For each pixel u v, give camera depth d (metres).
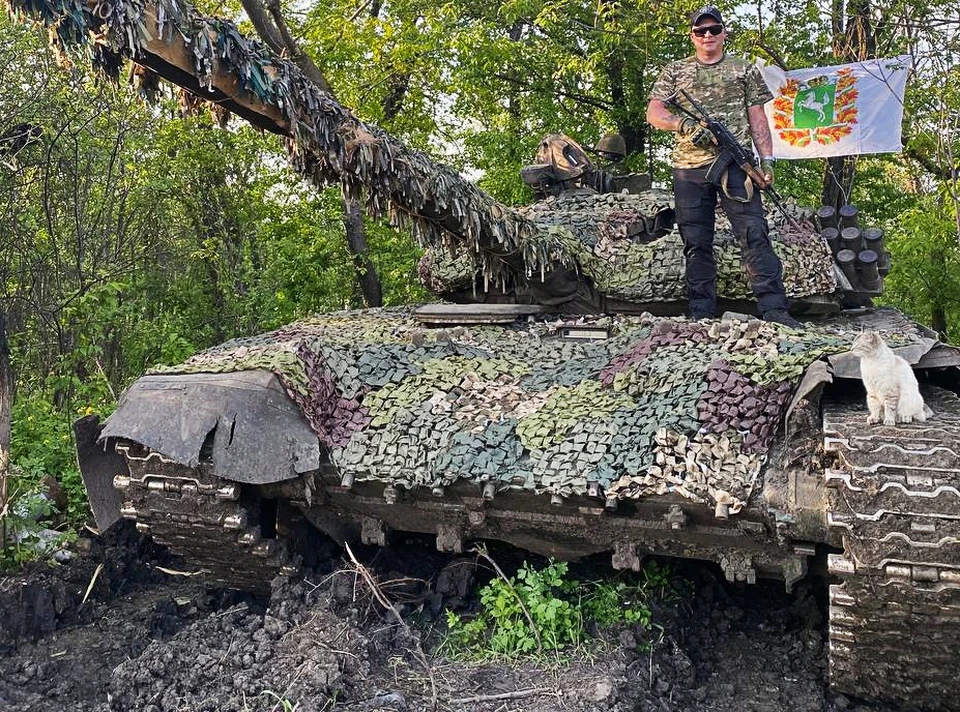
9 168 8.38
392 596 4.97
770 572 4.14
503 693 4.04
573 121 16.19
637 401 4.21
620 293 5.95
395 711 3.84
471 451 4.16
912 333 4.71
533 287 5.93
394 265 15.67
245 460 4.22
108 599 5.65
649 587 4.86
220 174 12.29
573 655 4.34
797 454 3.73
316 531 5.16
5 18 8.09
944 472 3.20
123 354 10.62
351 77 14.28
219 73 3.92
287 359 4.53
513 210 5.64
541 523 4.35
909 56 9.79
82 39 3.72
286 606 4.68
